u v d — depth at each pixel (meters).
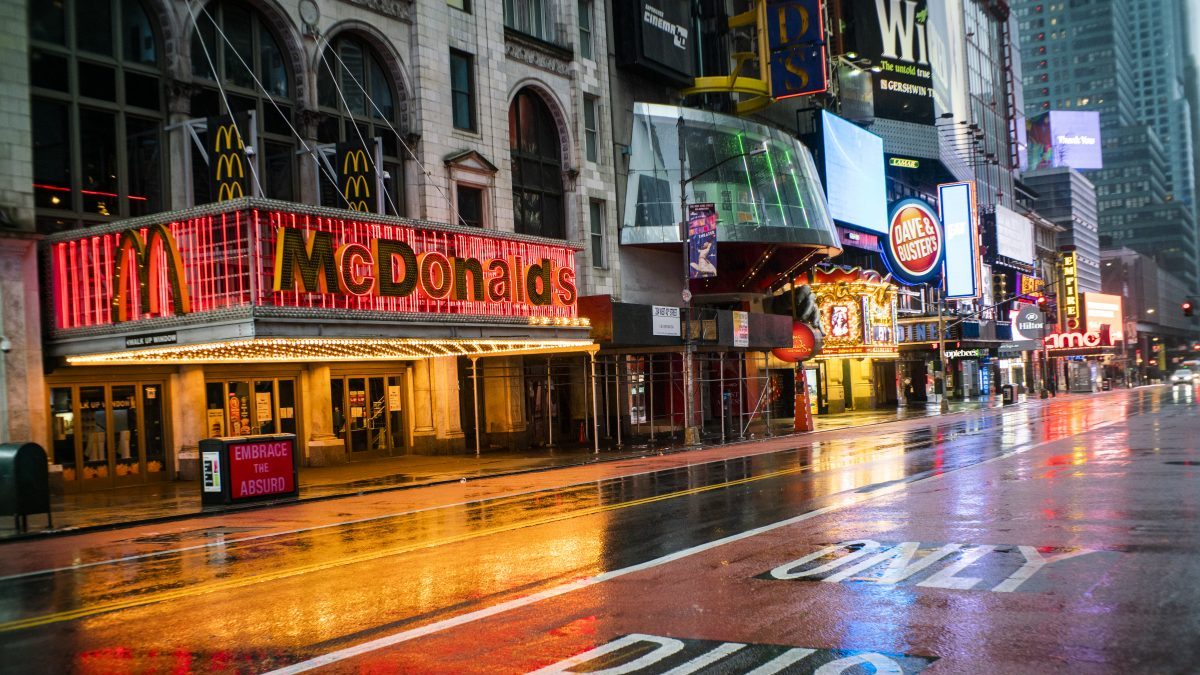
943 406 59.16
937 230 73.94
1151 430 32.97
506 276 28.67
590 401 41.44
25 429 21.92
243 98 27.22
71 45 23.42
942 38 95.44
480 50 35.31
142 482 25.14
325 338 22.23
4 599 11.27
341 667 7.83
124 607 10.53
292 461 21.67
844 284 58.53
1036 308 90.81
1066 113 185.00
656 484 22.09
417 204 32.12
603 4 43.12
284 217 21.62
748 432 42.47
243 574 12.29
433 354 30.11
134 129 24.75
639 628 8.71
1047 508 15.16
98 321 22.42
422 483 24.20
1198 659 7.20
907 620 8.64
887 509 15.73
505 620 9.20
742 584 10.38
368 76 31.55
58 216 23.16
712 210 36.78
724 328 39.28
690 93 48.84
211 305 21.17
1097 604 8.94
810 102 63.94
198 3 25.89
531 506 18.72
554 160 39.97
